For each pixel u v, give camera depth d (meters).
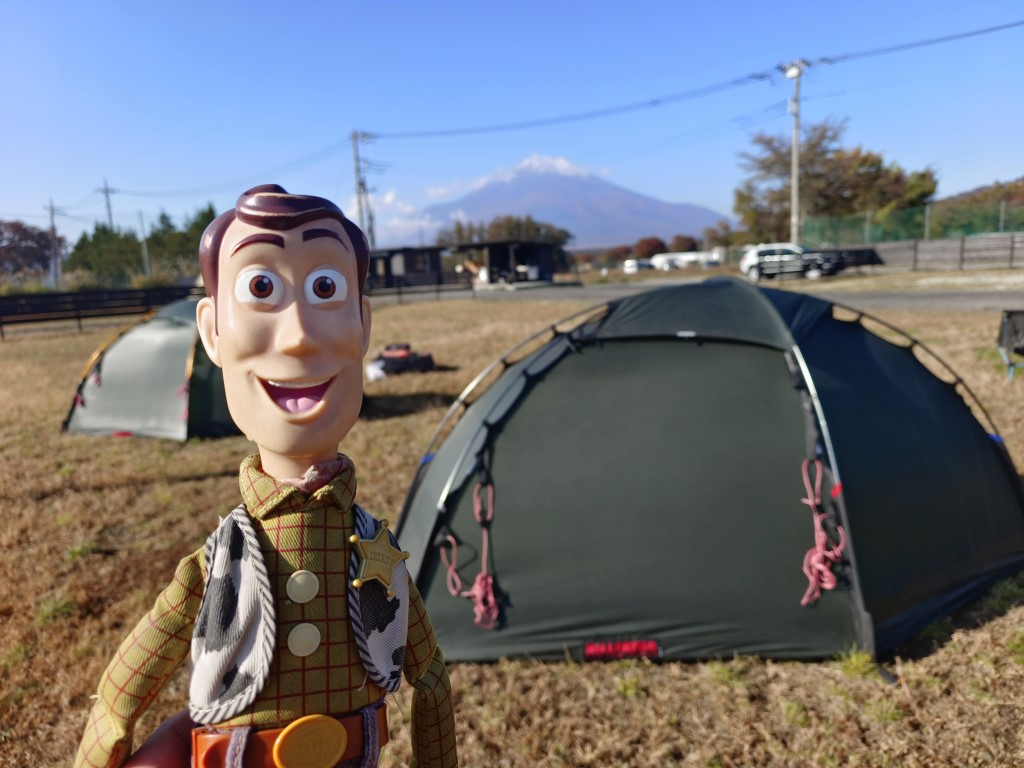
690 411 3.68
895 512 3.58
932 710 2.95
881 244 28.27
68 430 8.24
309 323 1.13
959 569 3.79
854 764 2.70
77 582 4.34
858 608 3.29
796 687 3.15
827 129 41.41
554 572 3.53
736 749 2.81
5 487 6.18
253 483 1.20
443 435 7.37
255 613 1.13
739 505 3.48
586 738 2.93
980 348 9.84
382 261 38.00
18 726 3.11
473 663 3.46
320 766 1.12
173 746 1.21
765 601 3.38
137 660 1.19
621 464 3.62
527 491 3.64
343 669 1.16
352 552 1.21
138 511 5.57
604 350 3.97
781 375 3.69
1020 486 4.48
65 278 35.59
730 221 53.47
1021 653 3.26
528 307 22.52
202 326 1.24
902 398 4.02
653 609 3.44
